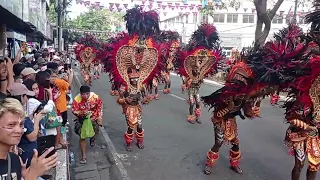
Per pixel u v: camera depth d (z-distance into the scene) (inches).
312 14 194.9
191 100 407.5
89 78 823.7
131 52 285.7
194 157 282.5
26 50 603.2
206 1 782.5
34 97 209.3
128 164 264.8
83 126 261.6
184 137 343.3
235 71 220.2
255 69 200.2
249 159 279.3
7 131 104.1
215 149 243.1
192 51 395.9
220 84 884.6
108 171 253.6
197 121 409.4
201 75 402.3
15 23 487.5
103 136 345.4
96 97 267.7
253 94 211.9
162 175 243.8
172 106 528.7
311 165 194.4
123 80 289.6
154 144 318.0
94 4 649.0
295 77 187.3
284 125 403.5
